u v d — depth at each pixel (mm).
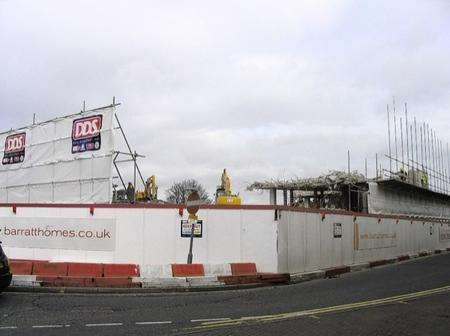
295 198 40500
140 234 19156
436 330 9055
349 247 24125
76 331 8859
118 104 21703
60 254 19703
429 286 15953
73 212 19734
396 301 12578
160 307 11750
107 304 12180
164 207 19266
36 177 24906
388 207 40156
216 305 12094
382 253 28266
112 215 19328
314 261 20922
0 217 20969
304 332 8812
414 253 34125
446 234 44500
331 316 10422
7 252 20594
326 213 22328
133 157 22906
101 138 21781
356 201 37625
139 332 8781
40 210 20219
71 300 12820
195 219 17688
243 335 8531
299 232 20109
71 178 22906
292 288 16109
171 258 19000
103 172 21469
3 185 27125
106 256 19188
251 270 17938
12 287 14531
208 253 18875
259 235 18875
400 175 40656
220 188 35969
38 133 25109
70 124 23375
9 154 26984
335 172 36344
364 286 16125
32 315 10492
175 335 8523
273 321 9844
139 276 16141
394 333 8781
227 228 18984
